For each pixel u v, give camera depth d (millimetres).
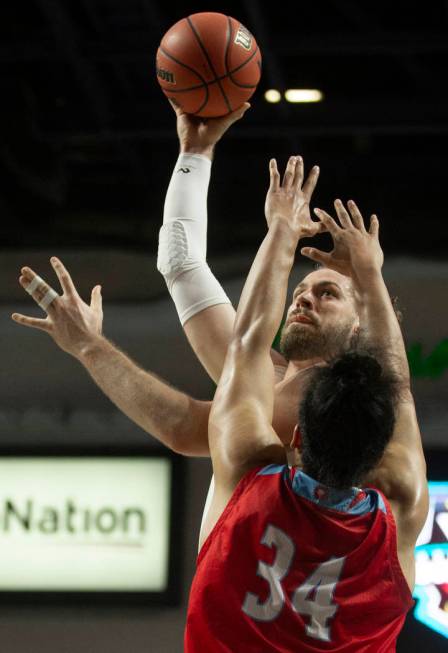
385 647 3242
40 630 13773
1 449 14125
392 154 16766
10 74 15125
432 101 15148
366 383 3234
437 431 13578
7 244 15312
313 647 3092
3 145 15430
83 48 14133
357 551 3168
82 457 14078
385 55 14859
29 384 14664
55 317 4309
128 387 4188
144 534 13805
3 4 13836
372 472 3436
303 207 3992
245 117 15508
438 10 13539
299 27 13883
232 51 4938
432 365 13883
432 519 12930
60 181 16844
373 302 3943
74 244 15047
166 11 13797
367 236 4137
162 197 17062
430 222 16391
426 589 12664
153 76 15203
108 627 13719
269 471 3256
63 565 13820
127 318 14500
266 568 3137
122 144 16234
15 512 13984
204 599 3150
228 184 16969
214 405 3498
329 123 15336
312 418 3234
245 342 3566
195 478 14047
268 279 3688
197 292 4441
